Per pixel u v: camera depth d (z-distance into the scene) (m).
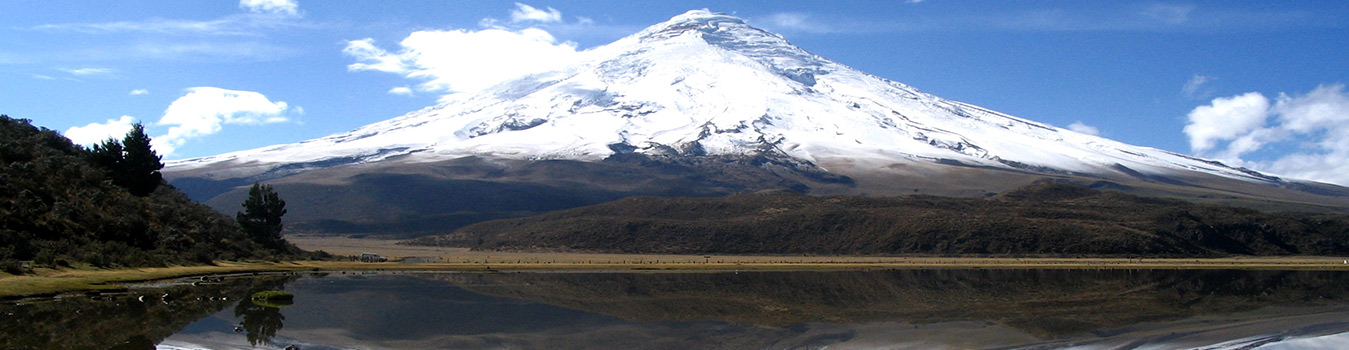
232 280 83.25
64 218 83.12
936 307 69.31
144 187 110.44
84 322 50.31
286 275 93.88
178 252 94.69
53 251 73.62
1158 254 166.38
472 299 71.12
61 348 42.53
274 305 62.50
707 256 162.75
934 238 174.38
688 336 53.12
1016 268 123.62
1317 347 50.53
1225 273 115.56
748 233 186.00
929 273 110.69
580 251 180.75
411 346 48.25
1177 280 101.38
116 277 72.38
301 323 54.00
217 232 111.25
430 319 58.38
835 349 49.47
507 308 65.25
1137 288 89.06
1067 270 120.44
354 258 133.12
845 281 95.50
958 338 53.19
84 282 66.69
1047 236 171.88
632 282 91.75
